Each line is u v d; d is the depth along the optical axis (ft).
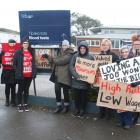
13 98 16.16
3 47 15.72
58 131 12.31
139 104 12.60
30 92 19.63
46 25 16.03
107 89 12.80
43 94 18.98
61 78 14.47
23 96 15.37
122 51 13.21
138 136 11.83
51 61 16.12
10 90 17.46
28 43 15.26
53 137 11.66
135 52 13.16
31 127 12.78
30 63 15.20
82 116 14.33
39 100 16.15
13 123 13.29
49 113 14.85
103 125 13.08
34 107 15.87
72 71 13.97
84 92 14.21
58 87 14.76
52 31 15.98
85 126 12.94
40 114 14.69
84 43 13.93
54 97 16.79
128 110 12.55
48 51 16.19
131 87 12.61
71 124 13.20
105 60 13.66
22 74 15.01
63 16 15.80
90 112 14.71
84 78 13.85
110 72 13.00
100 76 13.67
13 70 15.71
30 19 16.21
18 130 12.42
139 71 12.82
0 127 12.77
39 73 16.46
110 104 12.80
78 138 11.55
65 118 14.06
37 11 16.10
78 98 14.29
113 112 13.93
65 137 11.66
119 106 12.67
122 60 12.94
